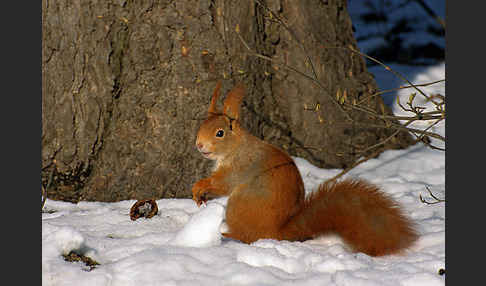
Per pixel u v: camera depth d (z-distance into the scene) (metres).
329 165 7.43
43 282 3.95
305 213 4.92
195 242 4.66
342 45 7.71
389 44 13.28
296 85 7.34
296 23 7.27
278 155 5.25
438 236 4.98
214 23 6.47
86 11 6.19
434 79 11.13
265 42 7.25
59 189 6.44
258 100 7.06
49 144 6.37
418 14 14.34
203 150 5.28
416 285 3.91
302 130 7.43
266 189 5.03
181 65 6.38
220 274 4.06
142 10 6.29
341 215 4.74
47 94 6.32
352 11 15.00
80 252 4.42
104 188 6.46
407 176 7.12
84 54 6.27
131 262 4.21
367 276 4.04
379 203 4.71
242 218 5.08
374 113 5.37
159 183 6.47
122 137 6.43
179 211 5.91
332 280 3.96
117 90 6.38
